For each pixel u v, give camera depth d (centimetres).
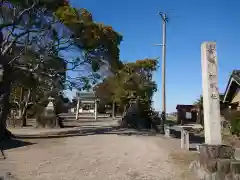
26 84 2192
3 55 1775
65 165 1037
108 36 2000
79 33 1916
